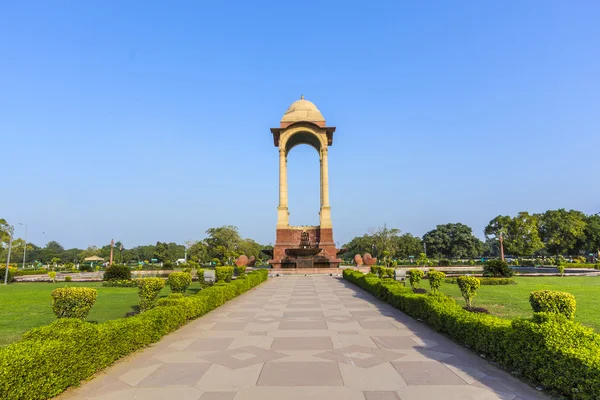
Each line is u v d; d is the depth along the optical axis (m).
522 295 18.08
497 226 78.38
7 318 12.78
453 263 56.41
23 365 5.22
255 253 94.12
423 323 11.75
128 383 6.47
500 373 6.88
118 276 28.16
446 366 7.30
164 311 10.02
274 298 18.41
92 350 6.75
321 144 43.56
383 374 6.85
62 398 5.82
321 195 43.06
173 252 99.69
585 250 81.50
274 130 43.69
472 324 8.42
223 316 13.21
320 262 39.28
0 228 65.50
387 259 55.81
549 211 79.31
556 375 5.74
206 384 6.39
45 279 35.31
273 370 7.12
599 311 12.92
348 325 11.50
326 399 5.70
